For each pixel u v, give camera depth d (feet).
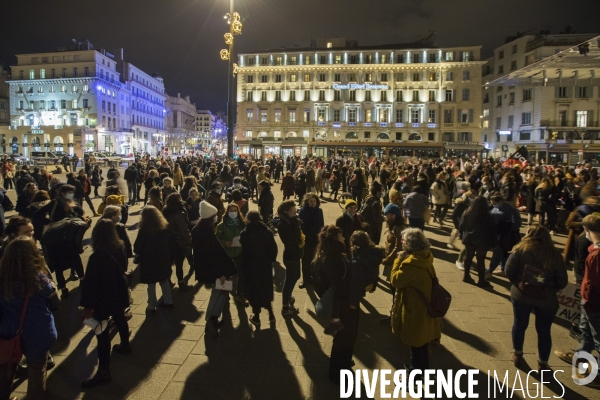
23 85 213.05
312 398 12.86
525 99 170.09
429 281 12.77
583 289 13.69
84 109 207.92
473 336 17.37
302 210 23.08
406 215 27.89
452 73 202.69
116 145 229.66
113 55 248.52
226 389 13.30
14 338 11.14
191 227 24.63
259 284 17.46
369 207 25.43
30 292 11.12
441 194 41.63
